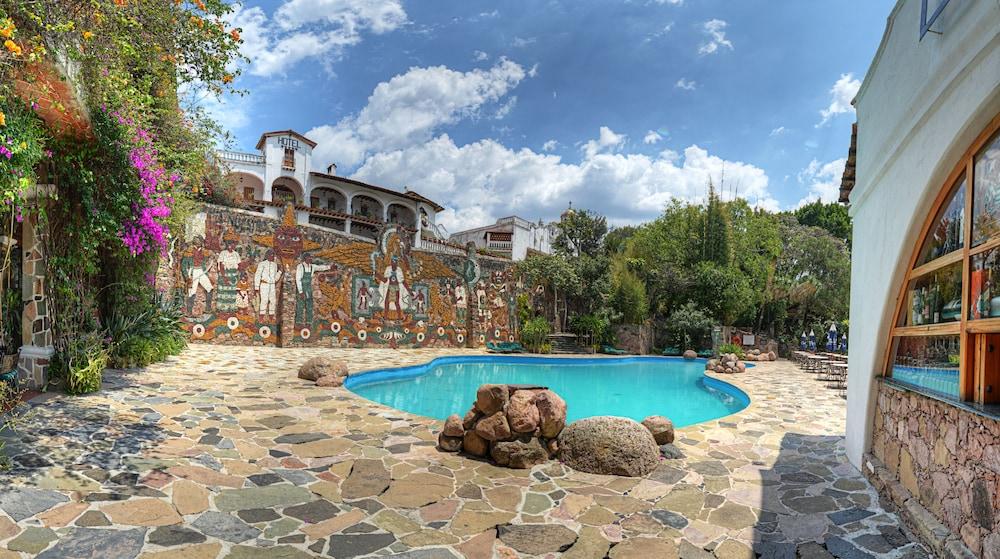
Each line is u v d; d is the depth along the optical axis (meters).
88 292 7.83
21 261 6.72
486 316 23.08
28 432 5.16
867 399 5.56
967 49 3.43
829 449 6.75
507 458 5.60
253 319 16.20
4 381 5.71
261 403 7.96
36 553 3.16
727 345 22.92
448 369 17.25
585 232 37.12
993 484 3.15
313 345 17.36
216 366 11.29
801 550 3.82
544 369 18.88
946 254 4.13
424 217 39.78
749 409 9.85
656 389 15.28
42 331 6.81
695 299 26.55
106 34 5.73
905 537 4.04
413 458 5.77
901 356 5.09
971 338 3.66
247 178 32.66
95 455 4.82
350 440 6.32
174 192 9.58
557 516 4.36
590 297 26.58
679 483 5.27
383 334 19.45
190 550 3.40
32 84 4.95
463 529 4.04
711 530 4.16
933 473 4.04
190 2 5.95
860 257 6.04
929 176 4.09
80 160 6.61
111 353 9.20
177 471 4.73
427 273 21.12
